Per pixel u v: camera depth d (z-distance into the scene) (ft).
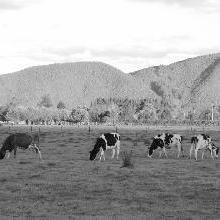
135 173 85.25
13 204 59.77
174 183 75.20
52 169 90.99
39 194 66.13
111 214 54.34
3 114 630.33
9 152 115.24
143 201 62.08
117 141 113.70
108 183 74.90
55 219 51.24
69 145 157.17
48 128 358.84
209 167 96.58
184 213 55.11
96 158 116.78
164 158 118.52
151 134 243.81
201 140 116.67
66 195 65.82
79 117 607.37
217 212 55.77
